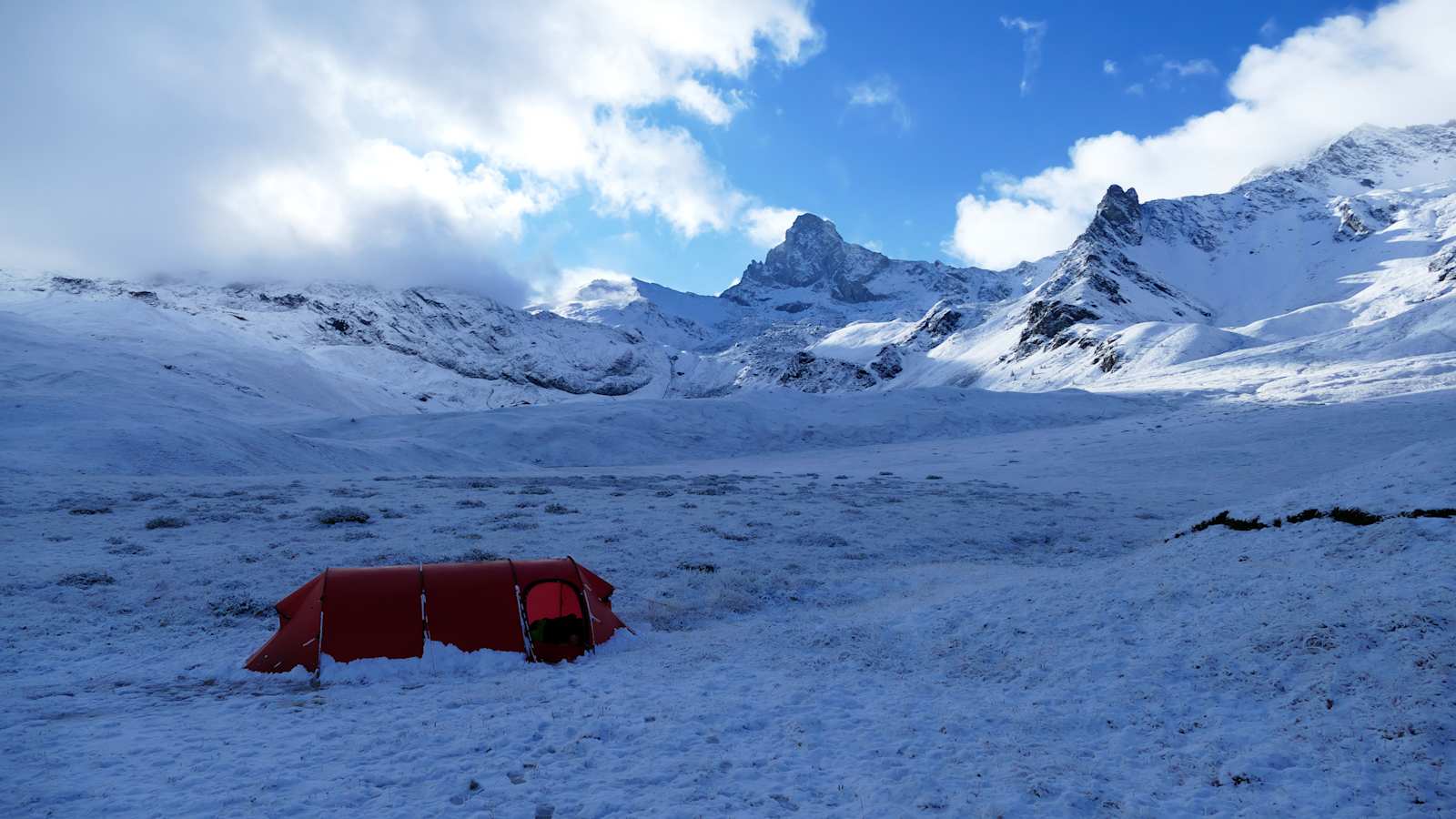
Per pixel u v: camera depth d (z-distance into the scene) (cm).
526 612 1534
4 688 1260
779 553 2548
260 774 915
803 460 7306
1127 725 986
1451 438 1658
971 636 1397
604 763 950
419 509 3238
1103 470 5156
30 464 3975
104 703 1210
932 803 811
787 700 1182
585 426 8419
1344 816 738
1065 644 1269
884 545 2712
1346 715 895
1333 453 4919
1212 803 785
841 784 873
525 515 3161
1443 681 891
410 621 1451
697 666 1402
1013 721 1039
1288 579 1270
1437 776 770
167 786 872
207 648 1543
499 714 1138
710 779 897
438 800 843
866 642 1454
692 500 3778
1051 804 795
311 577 2052
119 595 1850
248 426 5547
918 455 6988
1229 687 1026
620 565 2309
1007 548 2758
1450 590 1055
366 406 18575
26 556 2141
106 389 9238
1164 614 1284
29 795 831
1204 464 5019
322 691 1298
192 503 3152
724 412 9169
